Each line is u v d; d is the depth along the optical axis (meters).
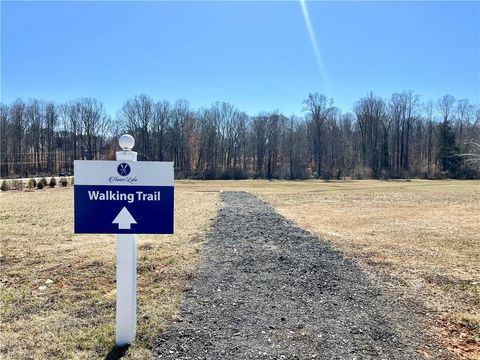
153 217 3.42
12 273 5.79
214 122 67.62
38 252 7.29
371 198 25.47
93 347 3.38
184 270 5.89
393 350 3.42
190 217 12.75
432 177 62.91
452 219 14.34
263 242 8.27
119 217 3.40
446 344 3.62
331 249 7.70
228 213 13.89
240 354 3.25
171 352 3.28
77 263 6.43
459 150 63.25
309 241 8.50
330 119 69.25
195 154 67.00
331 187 40.69
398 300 4.78
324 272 5.89
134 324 3.48
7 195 23.47
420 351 3.43
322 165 67.88
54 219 12.16
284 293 4.86
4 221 11.63
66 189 29.73
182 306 4.36
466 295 5.15
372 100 70.00
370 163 68.25
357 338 3.61
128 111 66.25
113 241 8.53
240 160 68.94
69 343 3.45
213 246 7.79
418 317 4.25
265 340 3.52
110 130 67.06
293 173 63.88
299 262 6.46
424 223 13.13
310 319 4.03
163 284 5.22
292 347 3.39
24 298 4.67
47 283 5.30
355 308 4.41
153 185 3.41
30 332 3.68
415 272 6.29
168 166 3.41
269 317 4.06
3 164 57.31
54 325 3.85
